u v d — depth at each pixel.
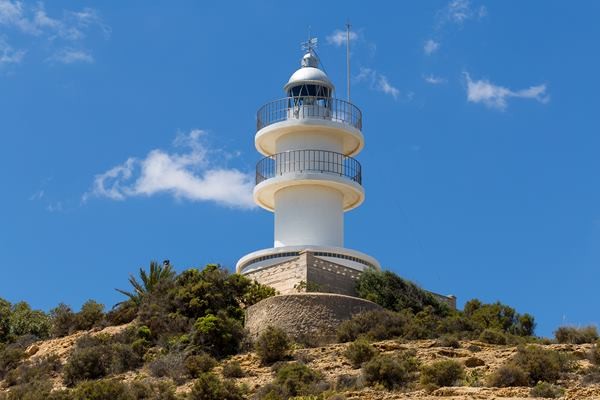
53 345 61.94
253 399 49.47
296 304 60.34
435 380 50.06
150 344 59.34
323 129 69.81
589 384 49.34
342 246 69.00
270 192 69.81
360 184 70.25
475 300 69.19
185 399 49.72
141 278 66.81
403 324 59.56
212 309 61.88
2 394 54.88
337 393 48.59
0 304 68.50
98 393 50.75
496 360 53.03
